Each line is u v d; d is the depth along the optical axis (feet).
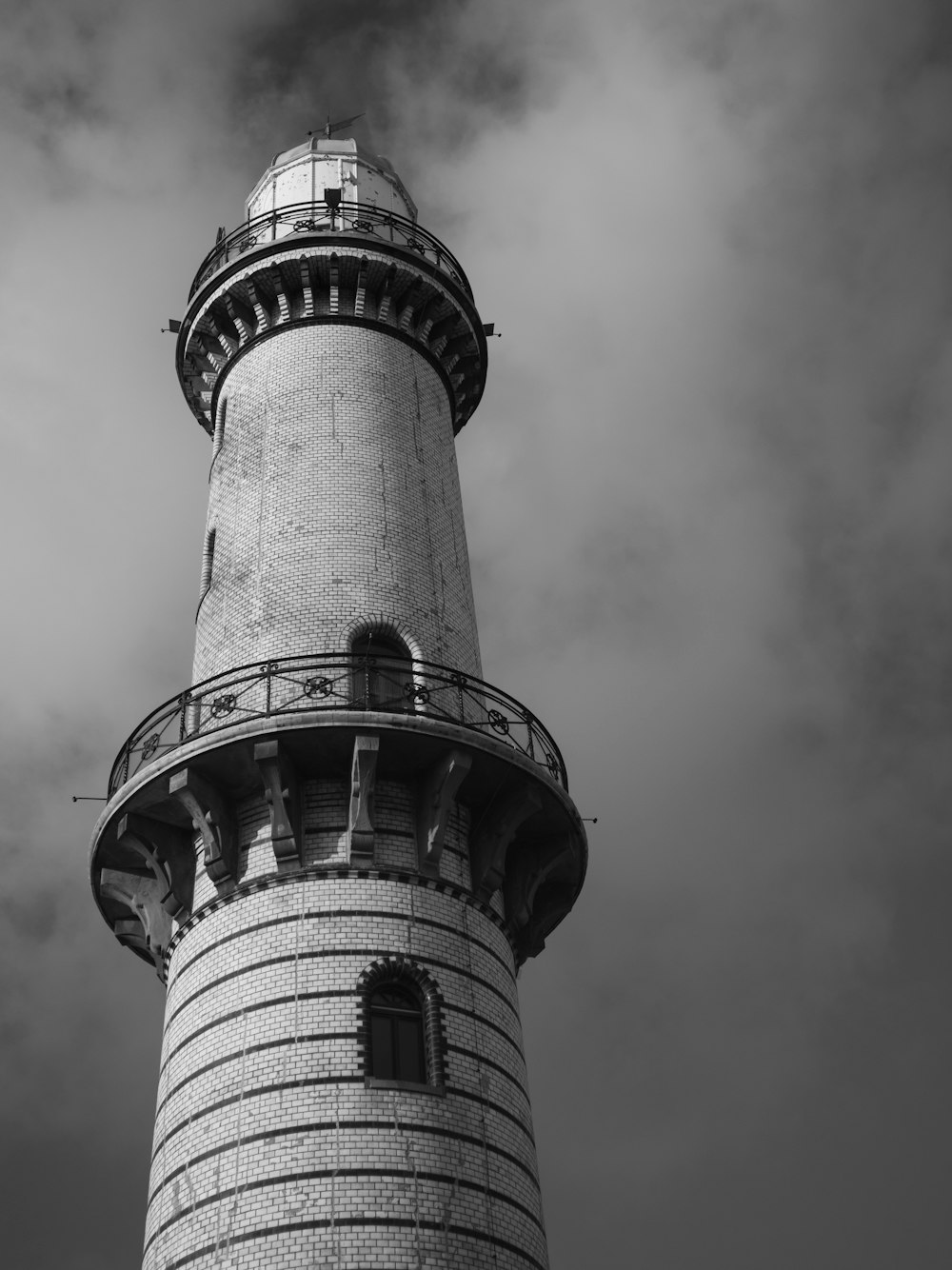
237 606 104.99
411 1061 86.02
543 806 97.81
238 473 114.21
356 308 121.49
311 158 137.08
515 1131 86.58
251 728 90.58
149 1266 81.30
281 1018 85.30
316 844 91.76
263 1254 77.00
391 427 115.65
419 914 90.68
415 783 95.55
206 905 92.32
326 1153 80.02
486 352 130.82
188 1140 83.30
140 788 93.86
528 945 102.01
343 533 106.93
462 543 115.44
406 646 102.58
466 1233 79.61
